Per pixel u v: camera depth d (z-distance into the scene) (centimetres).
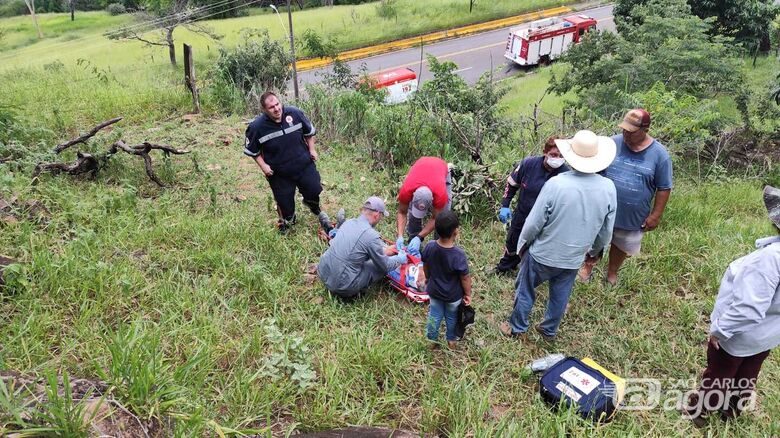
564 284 418
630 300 494
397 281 488
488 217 616
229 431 286
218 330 390
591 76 1458
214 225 546
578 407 361
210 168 720
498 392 390
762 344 335
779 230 315
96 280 416
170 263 480
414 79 2091
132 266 457
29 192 548
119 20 4988
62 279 411
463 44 3322
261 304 441
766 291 309
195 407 299
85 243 458
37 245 455
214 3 4209
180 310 411
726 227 634
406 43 3356
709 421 376
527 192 477
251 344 380
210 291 439
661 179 459
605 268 535
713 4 2223
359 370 377
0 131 713
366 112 918
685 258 548
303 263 519
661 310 485
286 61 1322
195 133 854
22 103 973
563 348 442
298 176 550
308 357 369
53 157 652
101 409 267
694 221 637
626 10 2123
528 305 430
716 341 346
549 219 393
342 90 1211
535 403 370
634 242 483
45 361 338
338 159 803
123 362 298
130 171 661
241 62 1260
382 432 318
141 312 399
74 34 4600
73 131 855
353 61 3059
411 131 800
